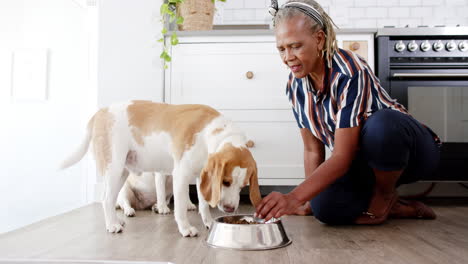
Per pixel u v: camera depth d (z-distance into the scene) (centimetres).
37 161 250
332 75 125
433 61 215
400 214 160
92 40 247
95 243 118
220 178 112
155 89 213
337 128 122
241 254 105
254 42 215
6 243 118
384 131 126
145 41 212
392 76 212
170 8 227
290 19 111
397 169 132
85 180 235
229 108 216
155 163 141
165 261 99
